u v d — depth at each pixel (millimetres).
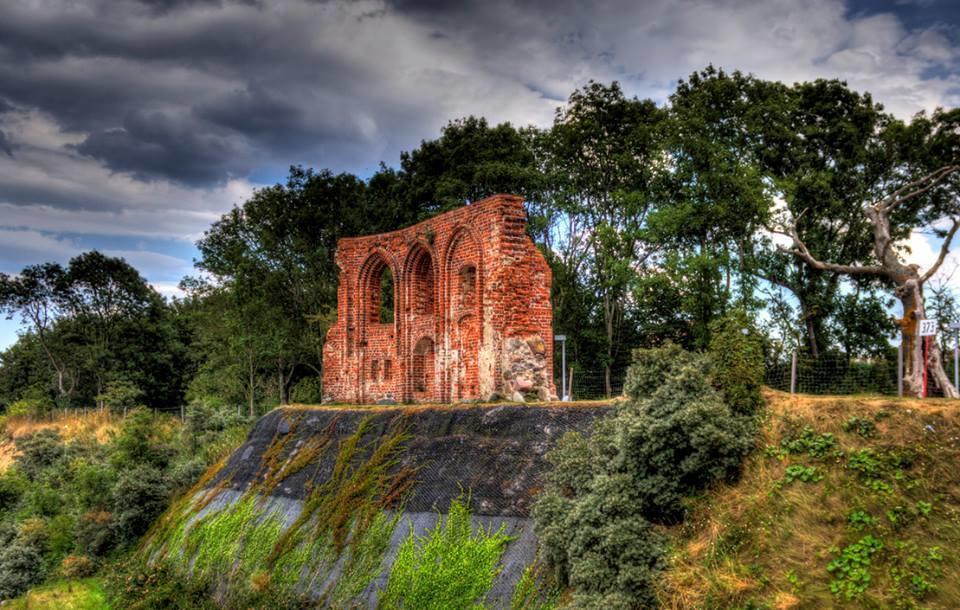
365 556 18203
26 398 67062
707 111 37219
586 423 17312
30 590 25297
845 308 37031
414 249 28859
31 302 73062
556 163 43625
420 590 16234
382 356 30547
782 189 34344
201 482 28297
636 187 42750
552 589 14102
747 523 12250
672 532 13008
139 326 71312
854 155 36531
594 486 13594
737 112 37500
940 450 11805
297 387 50156
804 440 12984
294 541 20422
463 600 15367
